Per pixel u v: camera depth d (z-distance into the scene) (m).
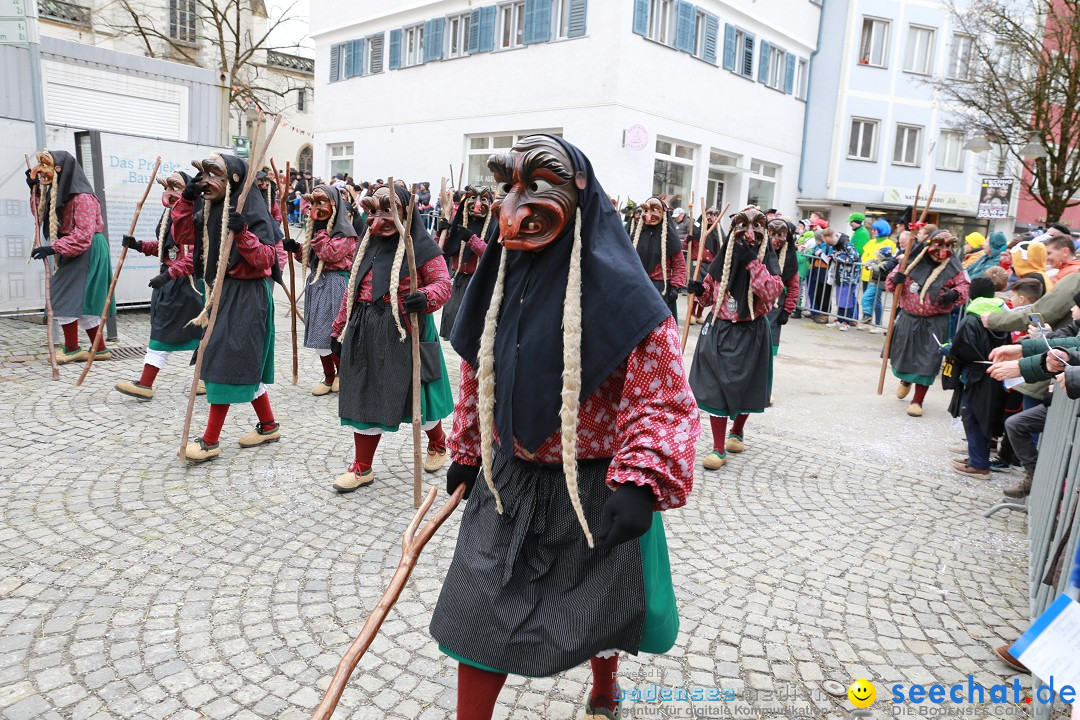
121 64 9.81
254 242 4.58
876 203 23.12
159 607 3.16
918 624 3.38
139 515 4.02
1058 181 14.11
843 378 9.01
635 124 16.62
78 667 2.74
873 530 4.46
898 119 23.02
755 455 5.86
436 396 4.72
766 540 4.23
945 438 6.64
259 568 3.54
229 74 22.12
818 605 3.51
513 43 18.08
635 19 16.17
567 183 1.85
